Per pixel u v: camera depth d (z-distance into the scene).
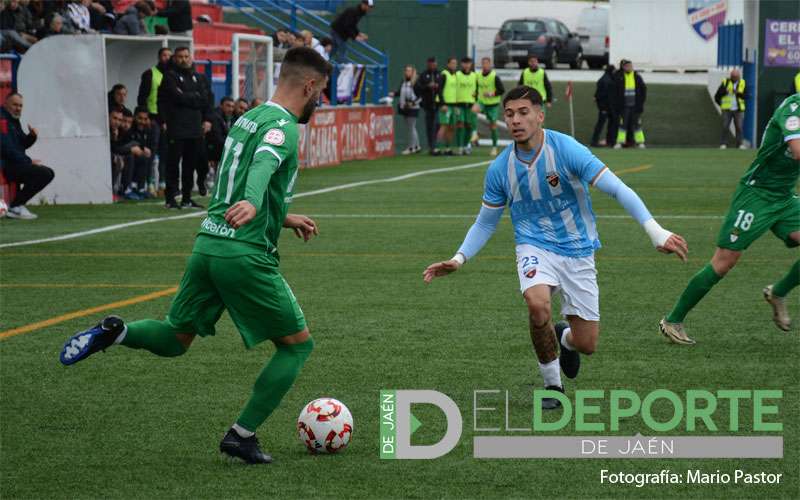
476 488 16.38
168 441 18.75
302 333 17.44
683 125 114.00
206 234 17.12
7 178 51.38
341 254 40.69
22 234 46.47
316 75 17.22
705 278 25.22
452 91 94.44
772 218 25.23
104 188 58.53
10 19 59.00
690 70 139.50
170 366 24.05
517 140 19.58
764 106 107.88
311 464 17.50
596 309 20.38
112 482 16.67
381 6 117.06
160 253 41.28
